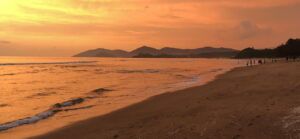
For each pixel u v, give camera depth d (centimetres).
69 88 2194
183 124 746
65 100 1543
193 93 1587
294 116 661
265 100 1009
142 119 927
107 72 4547
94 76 3606
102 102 1426
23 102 1486
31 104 1417
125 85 2344
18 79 3188
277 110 765
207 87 1889
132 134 701
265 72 2942
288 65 4084
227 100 1143
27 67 6788
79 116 1060
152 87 2142
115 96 1650
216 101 1148
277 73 2569
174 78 3091
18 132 835
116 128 811
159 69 5603
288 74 2273
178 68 6038
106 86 2283
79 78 3266
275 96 1089
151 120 888
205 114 862
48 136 776
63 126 893
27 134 806
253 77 2459
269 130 581
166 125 765
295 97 991
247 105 933
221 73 3819
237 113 797
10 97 1692
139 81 2747
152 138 634
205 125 697
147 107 1197
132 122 887
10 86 2398
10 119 1051
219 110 902
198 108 1016
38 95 1780
